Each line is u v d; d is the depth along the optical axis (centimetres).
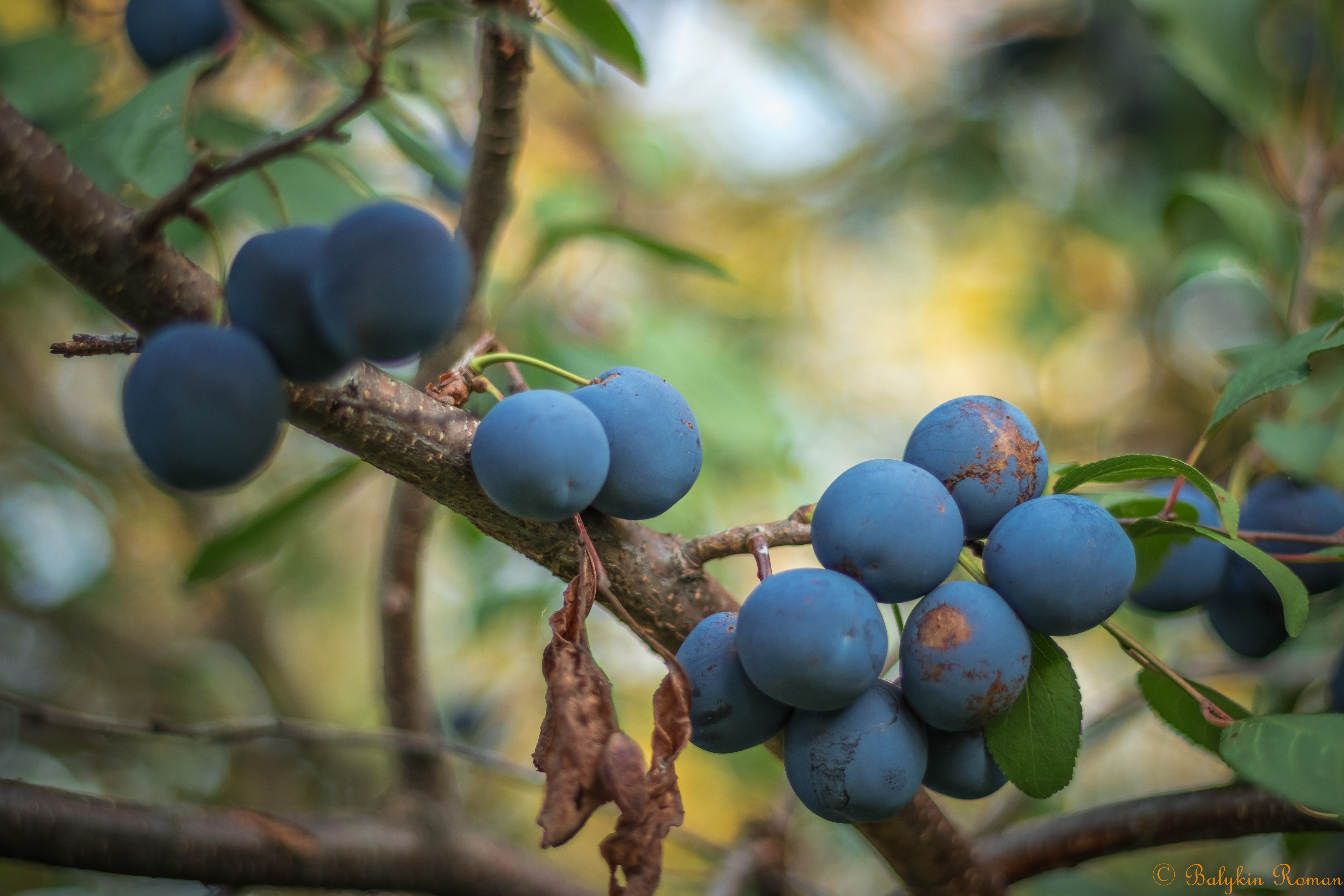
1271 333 65
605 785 28
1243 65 41
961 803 68
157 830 33
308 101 52
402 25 35
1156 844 34
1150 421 71
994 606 29
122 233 28
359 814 37
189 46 39
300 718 71
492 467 29
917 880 33
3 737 68
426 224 27
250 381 27
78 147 37
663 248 39
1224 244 45
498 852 39
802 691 28
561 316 52
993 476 30
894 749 29
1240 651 36
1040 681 30
